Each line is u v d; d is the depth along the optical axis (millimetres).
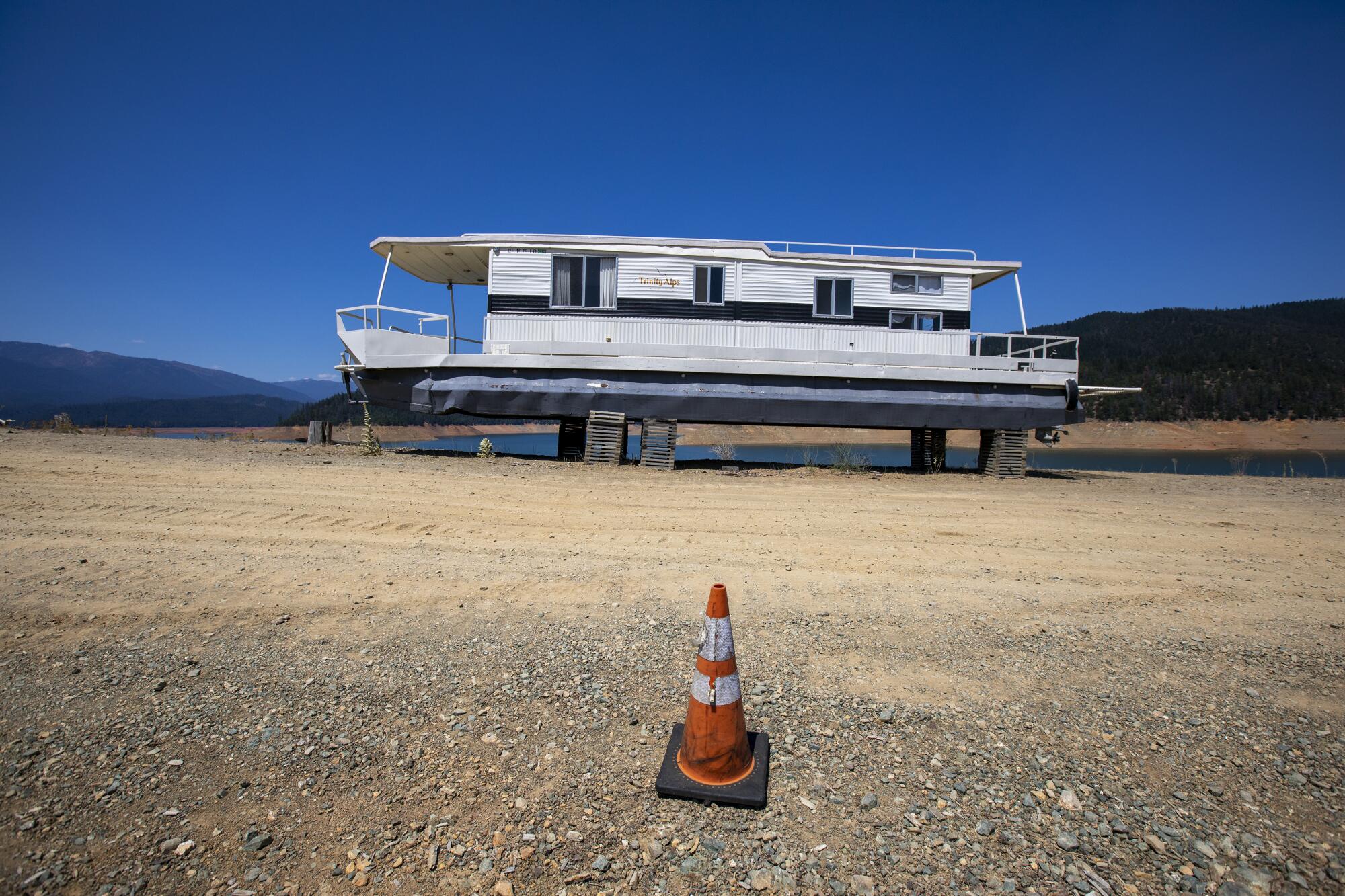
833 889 2285
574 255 14508
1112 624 4836
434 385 14023
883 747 3150
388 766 2926
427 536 6801
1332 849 2508
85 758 2914
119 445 12516
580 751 3068
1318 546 7535
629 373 13992
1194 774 2984
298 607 4699
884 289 14906
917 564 6340
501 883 2281
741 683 3744
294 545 6238
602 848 2467
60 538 6168
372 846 2447
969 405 14492
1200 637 4621
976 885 2314
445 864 2365
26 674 3617
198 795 2705
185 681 3613
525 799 2730
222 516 7207
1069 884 2322
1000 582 5812
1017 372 14578
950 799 2781
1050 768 3008
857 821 2645
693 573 5801
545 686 3652
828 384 14258
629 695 3586
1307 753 3160
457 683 3662
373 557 5945
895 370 14250
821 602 5121
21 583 4930
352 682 3645
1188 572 6320
